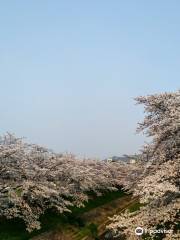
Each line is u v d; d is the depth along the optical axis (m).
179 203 18.06
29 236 26.50
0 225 26.75
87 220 34.81
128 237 18.91
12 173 25.17
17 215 24.83
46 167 32.62
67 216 33.72
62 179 34.84
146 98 20.83
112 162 59.25
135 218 18.81
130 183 25.17
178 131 19.30
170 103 20.31
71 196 35.19
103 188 45.44
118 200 48.03
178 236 17.31
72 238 29.48
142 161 23.50
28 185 25.30
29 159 28.59
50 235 28.28
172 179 18.47
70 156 42.38
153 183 17.28
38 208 27.84
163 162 20.22
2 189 24.59
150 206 19.05
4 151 24.12
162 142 20.06
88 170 40.91
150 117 21.19
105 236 28.48
